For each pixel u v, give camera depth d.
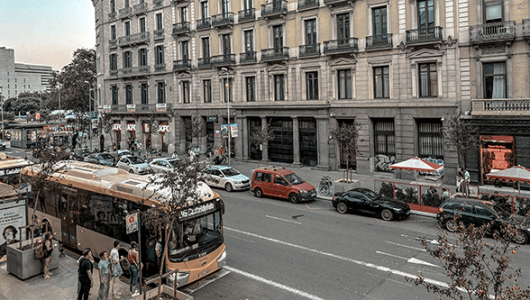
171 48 42.50
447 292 6.77
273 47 33.31
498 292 6.20
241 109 35.78
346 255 13.34
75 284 11.52
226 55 36.41
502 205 16.89
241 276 11.75
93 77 67.69
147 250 10.99
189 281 10.69
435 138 25.88
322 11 29.94
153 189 11.30
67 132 49.97
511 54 22.39
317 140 30.84
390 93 26.98
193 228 11.02
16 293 10.93
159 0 43.31
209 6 38.25
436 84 25.28
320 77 30.50
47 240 11.98
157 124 43.16
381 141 28.42
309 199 21.23
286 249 14.01
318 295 10.44
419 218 18.05
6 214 13.42
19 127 55.84
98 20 53.75
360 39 28.14
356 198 18.64
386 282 11.17
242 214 18.98
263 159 34.69
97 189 12.65
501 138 22.64
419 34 25.17
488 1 23.06
